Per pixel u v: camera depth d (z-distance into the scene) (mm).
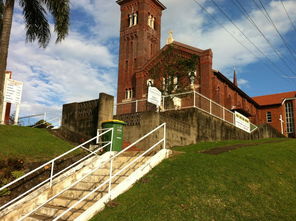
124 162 9812
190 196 7488
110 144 11281
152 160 9273
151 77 28812
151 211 6895
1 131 13336
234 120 24500
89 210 6898
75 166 10797
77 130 16391
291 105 50031
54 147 12641
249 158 10562
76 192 8516
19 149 11523
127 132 15219
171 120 15727
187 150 13641
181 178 8281
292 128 48969
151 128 14297
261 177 8984
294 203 7902
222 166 9266
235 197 7664
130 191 7879
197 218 6715
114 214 6859
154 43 47125
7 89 18922
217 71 34594
